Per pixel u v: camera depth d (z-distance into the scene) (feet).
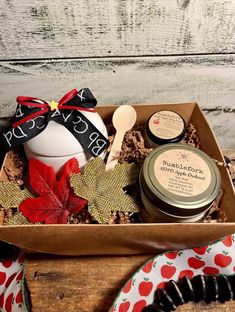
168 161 0.84
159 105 1.04
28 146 0.88
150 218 0.87
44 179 0.88
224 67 1.08
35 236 0.78
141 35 0.98
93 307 0.85
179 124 1.00
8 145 0.86
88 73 1.08
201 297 0.84
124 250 0.89
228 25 0.96
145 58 1.05
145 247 0.87
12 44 0.98
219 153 0.92
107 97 1.17
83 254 0.92
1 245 0.96
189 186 0.80
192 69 1.08
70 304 0.86
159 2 0.90
